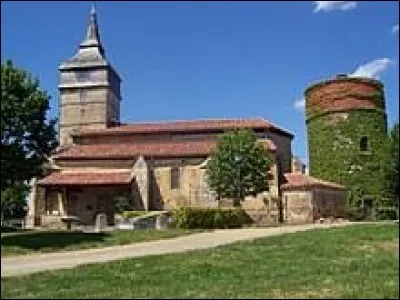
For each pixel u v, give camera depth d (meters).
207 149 58.66
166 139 63.69
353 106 61.38
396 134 40.62
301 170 63.62
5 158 33.09
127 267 21.98
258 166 50.59
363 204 59.62
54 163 59.94
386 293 17.00
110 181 56.88
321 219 54.12
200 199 57.22
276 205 55.69
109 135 65.00
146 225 43.25
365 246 27.00
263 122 63.44
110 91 74.12
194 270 21.38
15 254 27.08
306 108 65.62
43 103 34.44
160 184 58.50
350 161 60.47
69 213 58.19
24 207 50.50
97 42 75.50
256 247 26.94
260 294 16.92
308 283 18.72
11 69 33.97
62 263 23.94
